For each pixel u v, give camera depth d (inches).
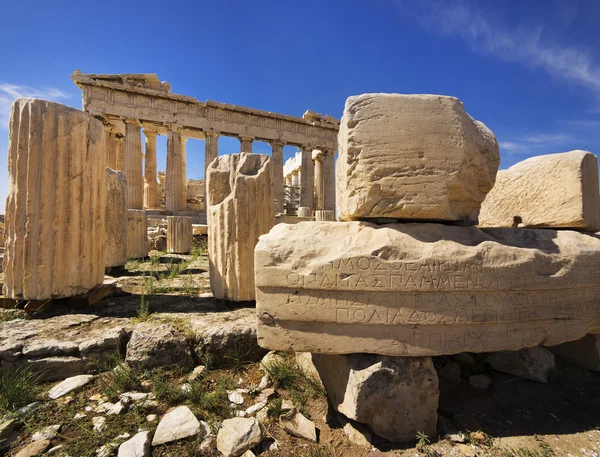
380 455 69.1
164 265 263.6
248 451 68.9
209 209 148.3
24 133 122.0
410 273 77.7
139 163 681.0
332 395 85.8
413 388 76.5
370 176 81.4
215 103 738.8
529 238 91.7
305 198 856.9
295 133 848.3
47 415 79.0
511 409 88.6
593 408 89.5
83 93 643.5
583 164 101.0
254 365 107.7
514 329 83.7
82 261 131.6
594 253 91.5
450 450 72.1
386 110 81.4
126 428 75.2
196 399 86.5
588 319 91.5
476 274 79.3
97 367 98.7
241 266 137.6
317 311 80.1
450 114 81.2
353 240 82.3
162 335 103.7
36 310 123.0
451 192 83.1
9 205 124.5
